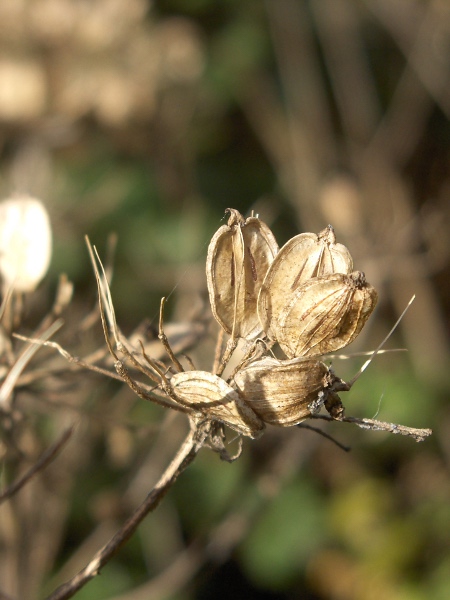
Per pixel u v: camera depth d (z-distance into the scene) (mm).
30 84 233
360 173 321
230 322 123
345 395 261
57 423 199
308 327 119
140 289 294
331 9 349
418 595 299
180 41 276
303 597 305
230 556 304
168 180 295
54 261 277
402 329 321
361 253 271
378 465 320
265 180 341
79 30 238
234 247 123
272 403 116
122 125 255
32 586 185
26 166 241
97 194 287
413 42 351
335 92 354
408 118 344
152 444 239
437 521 309
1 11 231
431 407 299
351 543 308
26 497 181
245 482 265
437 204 349
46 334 140
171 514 272
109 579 262
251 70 343
